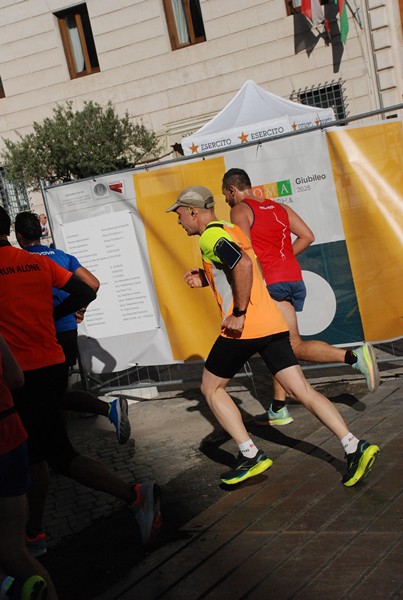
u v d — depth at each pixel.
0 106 21.88
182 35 19.77
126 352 7.07
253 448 4.58
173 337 6.88
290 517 3.98
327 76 18.20
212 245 4.32
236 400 6.68
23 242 5.34
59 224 7.09
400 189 6.19
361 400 5.93
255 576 3.42
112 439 6.27
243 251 4.32
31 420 3.90
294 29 18.38
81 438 6.46
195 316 6.77
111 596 3.52
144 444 5.96
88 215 6.97
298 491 4.31
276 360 4.41
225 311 4.59
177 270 6.77
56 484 5.38
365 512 3.85
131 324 7.01
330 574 3.29
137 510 3.94
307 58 18.34
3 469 3.12
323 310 6.49
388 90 17.67
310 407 4.33
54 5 20.72
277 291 5.49
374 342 6.42
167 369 7.99
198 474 5.02
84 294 4.16
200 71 19.48
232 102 11.31
